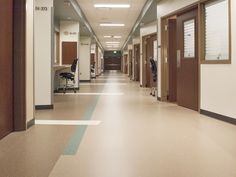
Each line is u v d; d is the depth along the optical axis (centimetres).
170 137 429
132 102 836
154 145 388
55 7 945
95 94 1067
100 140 413
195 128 488
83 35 1711
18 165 312
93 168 303
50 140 413
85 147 379
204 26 639
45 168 303
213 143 396
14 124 471
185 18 726
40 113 643
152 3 923
